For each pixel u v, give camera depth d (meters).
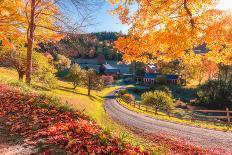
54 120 9.35
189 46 10.45
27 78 18.94
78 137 7.65
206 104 67.25
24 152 6.88
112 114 35.97
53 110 10.38
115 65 167.62
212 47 10.29
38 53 37.84
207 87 70.00
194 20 9.86
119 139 7.71
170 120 27.94
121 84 128.50
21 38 18.30
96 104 52.62
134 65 151.12
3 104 11.15
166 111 41.91
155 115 35.81
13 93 13.34
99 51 160.50
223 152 13.10
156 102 48.38
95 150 6.88
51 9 16.47
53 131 8.05
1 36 16.78
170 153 10.94
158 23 10.50
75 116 10.16
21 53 34.75
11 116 9.79
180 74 101.38
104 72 149.62
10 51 33.22
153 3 10.04
